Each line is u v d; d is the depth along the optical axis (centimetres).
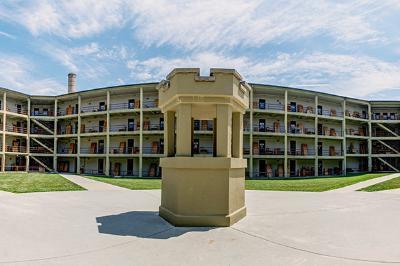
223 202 790
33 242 627
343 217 920
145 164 3978
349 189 1908
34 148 4438
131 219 871
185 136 821
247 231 730
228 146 816
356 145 4891
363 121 4819
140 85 3850
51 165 4544
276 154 3969
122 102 4159
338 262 515
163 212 886
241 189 907
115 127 4156
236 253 562
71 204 1163
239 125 941
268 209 1067
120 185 2161
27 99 4422
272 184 2406
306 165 4225
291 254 558
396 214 979
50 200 1269
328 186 2138
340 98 4475
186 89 809
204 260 522
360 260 525
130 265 496
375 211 1036
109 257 535
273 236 686
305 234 705
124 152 4050
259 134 3784
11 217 883
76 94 4288
